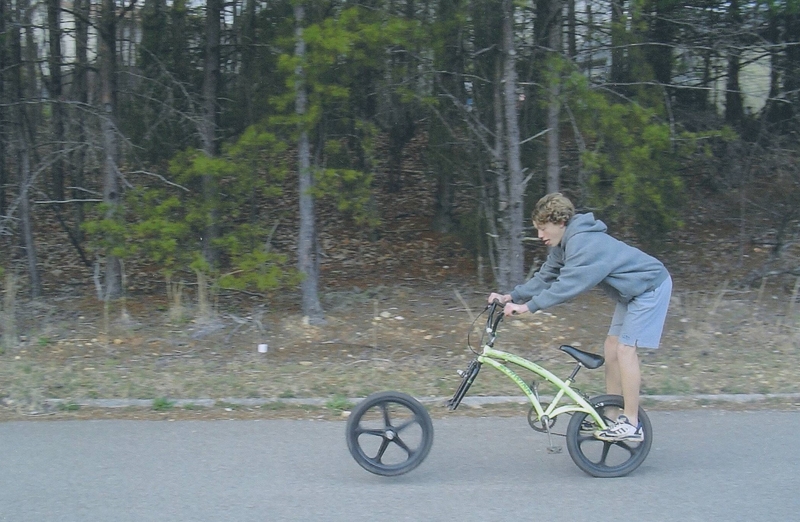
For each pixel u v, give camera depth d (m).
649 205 9.24
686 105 10.94
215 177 8.55
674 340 8.56
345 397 6.86
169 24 10.28
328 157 9.25
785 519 4.52
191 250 8.72
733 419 6.32
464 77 9.51
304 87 8.45
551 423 5.12
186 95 9.51
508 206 9.18
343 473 5.22
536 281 5.25
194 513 4.60
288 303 9.76
